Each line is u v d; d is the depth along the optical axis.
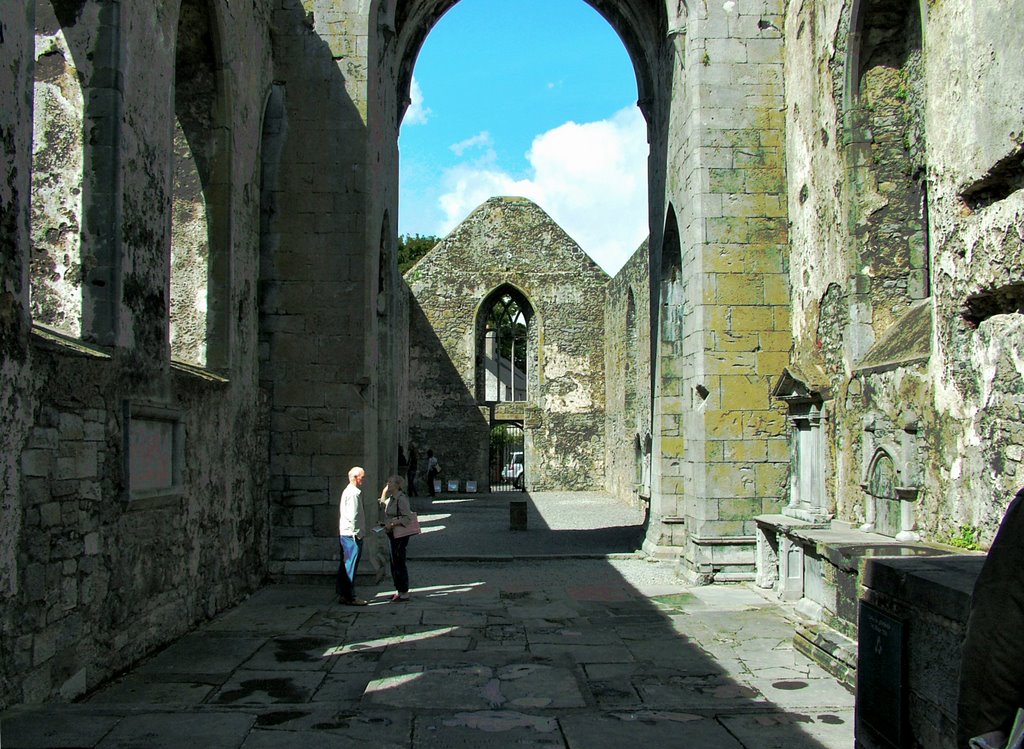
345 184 13.28
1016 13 6.91
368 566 13.06
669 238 15.90
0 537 5.58
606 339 35.09
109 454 7.30
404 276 35.62
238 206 11.54
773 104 13.64
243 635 9.43
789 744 6.00
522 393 48.84
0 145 5.53
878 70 11.01
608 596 12.11
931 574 5.06
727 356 13.36
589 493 34.84
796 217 13.07
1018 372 7.05
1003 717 2.94
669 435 16.20
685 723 6.42
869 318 10.80
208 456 10.16
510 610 11.04
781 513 13.20
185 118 10.98
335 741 5.68
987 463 7.49
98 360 7.02
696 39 13.66
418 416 34.97
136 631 8.02
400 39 16.84
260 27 12.63
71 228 7.33
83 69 7.39
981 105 7.44
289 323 13.08
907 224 10.85
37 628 6.10
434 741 5.84
